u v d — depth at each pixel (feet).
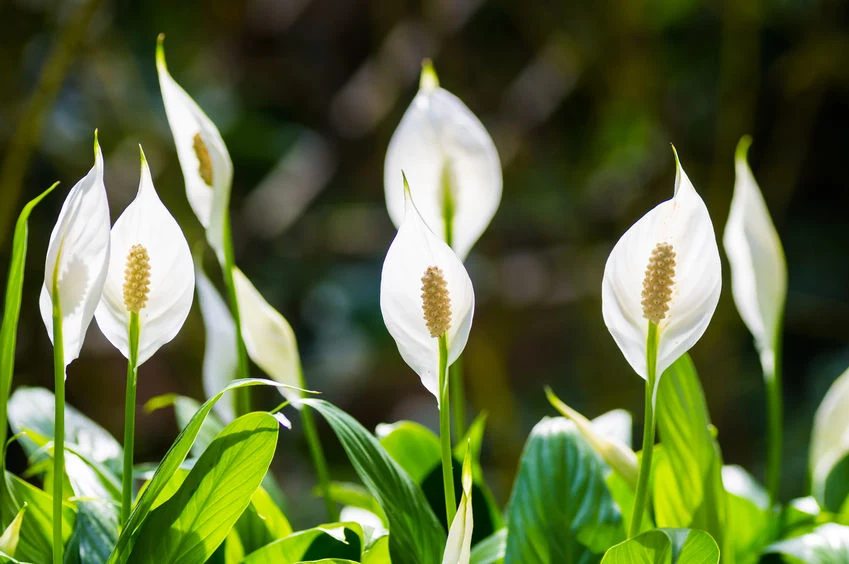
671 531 6.11
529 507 6.55
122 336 6.10
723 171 21.84
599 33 22.06
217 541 6.18
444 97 6.77
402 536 6.27
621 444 6.51
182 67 23.40
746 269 6.79
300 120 26.48
